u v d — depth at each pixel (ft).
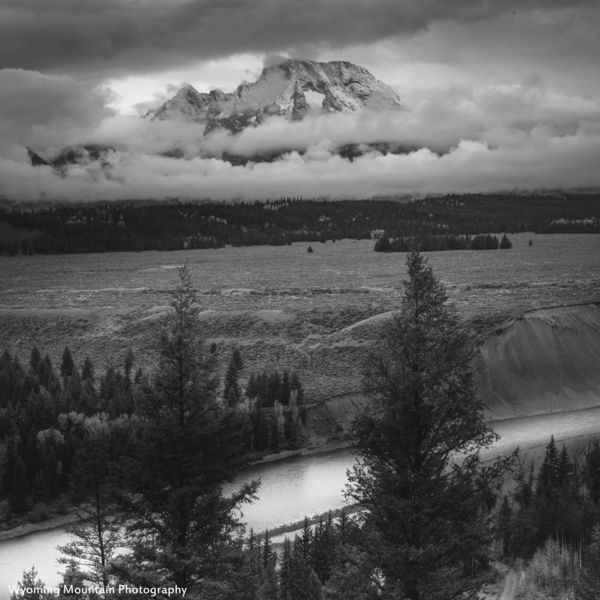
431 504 83.05
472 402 86.33
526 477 292.81
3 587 219.20
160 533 85.30
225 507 84.64
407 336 87.10
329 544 175.73
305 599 154.81
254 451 360.48
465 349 88.17
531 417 439.63
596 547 175.73
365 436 87.10
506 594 195.62
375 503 84.69
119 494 84.89
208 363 87.56
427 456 87.56
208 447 85.51
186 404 85.87
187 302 89.15
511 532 222.28
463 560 84.43
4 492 291.38
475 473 87.25
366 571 84.02
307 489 311.27
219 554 82.64
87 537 111.34
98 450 119.85
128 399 358.43
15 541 261.65
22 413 344.90
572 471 287.28
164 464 84.53
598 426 414.62
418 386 84.33
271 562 198.59
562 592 191.11
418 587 82.02
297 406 396.78
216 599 80.53
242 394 405.18
